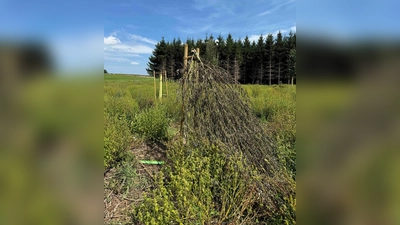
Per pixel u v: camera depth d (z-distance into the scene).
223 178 2.68
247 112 3.42
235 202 2.40
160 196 2.31
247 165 2.75
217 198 2.62
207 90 3.33
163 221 2.05
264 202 2.40
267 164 2.96
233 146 3.01
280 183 2.55
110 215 2.53
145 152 4.22
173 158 3.24
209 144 3.11
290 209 2.12
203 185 2.41
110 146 3.29
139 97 9.52
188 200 2.27
